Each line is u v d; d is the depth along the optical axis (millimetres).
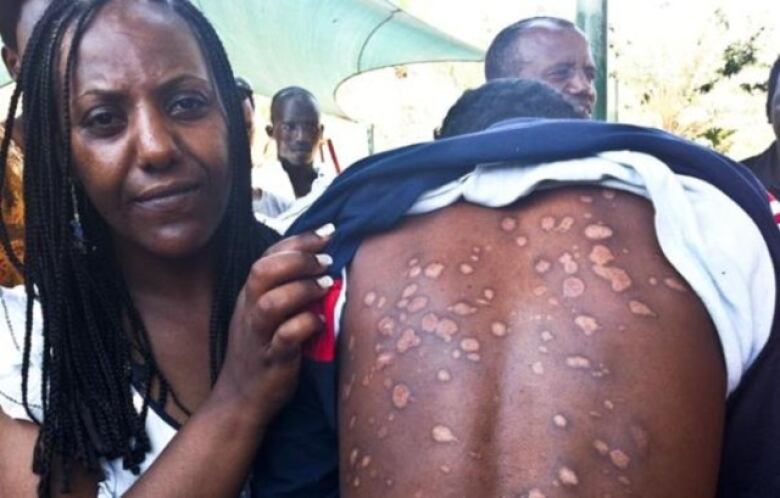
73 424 1271
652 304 953
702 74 16016
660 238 982
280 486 1200
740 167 1108
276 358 1128
